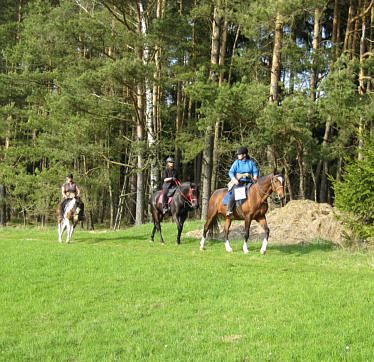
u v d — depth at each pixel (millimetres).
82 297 8039
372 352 5121
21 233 18953
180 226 14008
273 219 15898
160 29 21375
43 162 36938
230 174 12203
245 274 9320
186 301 7625
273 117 15953
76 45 23672
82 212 14258
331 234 14273
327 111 16094
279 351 5289
